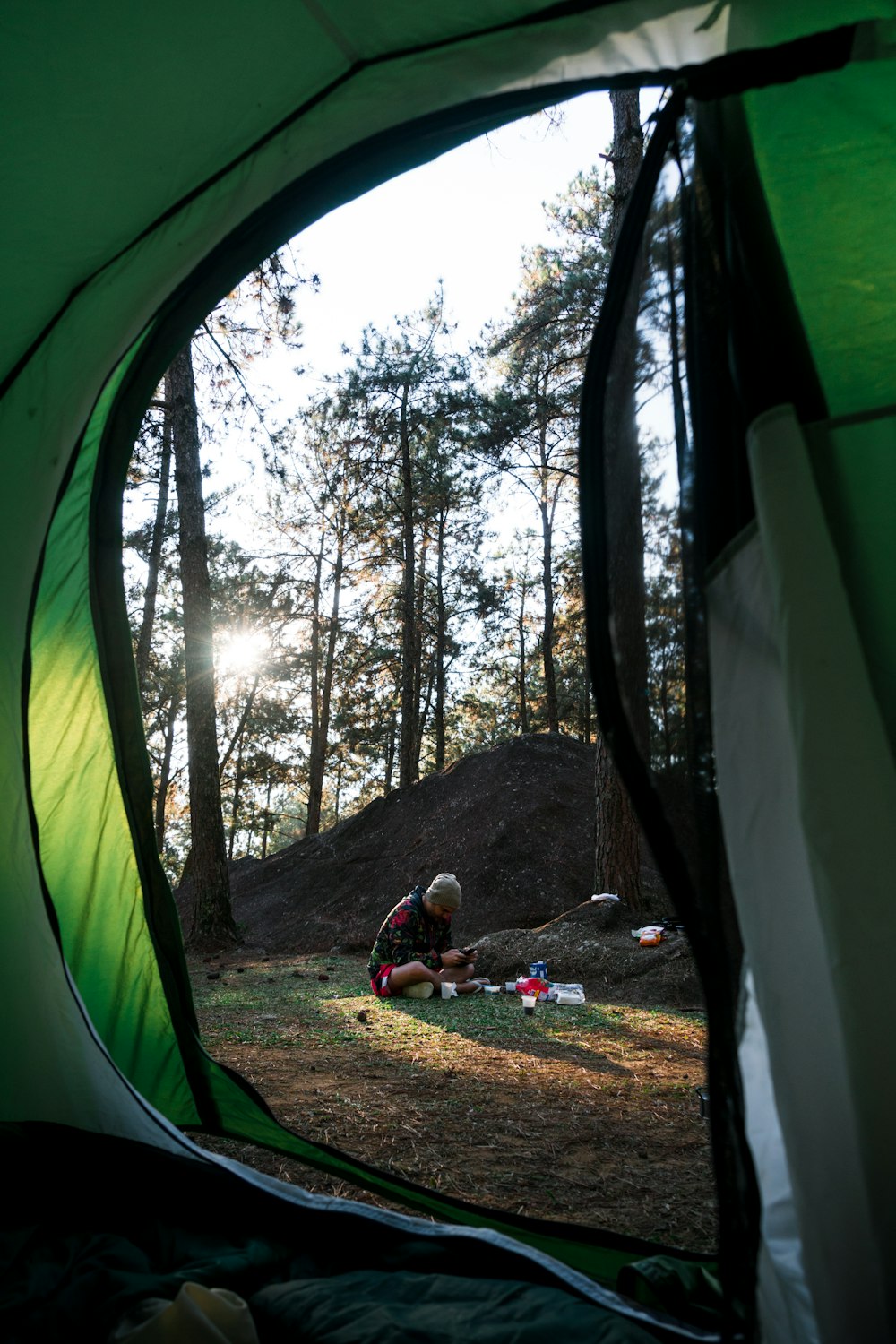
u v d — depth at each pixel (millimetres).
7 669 2875
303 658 26625
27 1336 1916
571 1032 5574
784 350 1807
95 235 2391
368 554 24250
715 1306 1965
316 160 2445
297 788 30672
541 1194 2898
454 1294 1970
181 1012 3238
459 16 2098
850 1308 1389
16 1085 2779
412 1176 3037
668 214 2008
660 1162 3229
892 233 1871
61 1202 2520
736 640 1759
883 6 1847
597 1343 1722
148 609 18250
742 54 1846
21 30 1973
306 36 2117
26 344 2584
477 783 13844
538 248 16484
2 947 2799
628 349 1965
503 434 17453
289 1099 3990
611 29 2066
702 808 1688
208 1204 2496
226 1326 1785
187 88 2154
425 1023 5875
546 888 11156
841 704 1580
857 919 1495
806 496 1668
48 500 2803
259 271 10953
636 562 1894
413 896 7293
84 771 3213
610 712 1734
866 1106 1427
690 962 7160
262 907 13750
